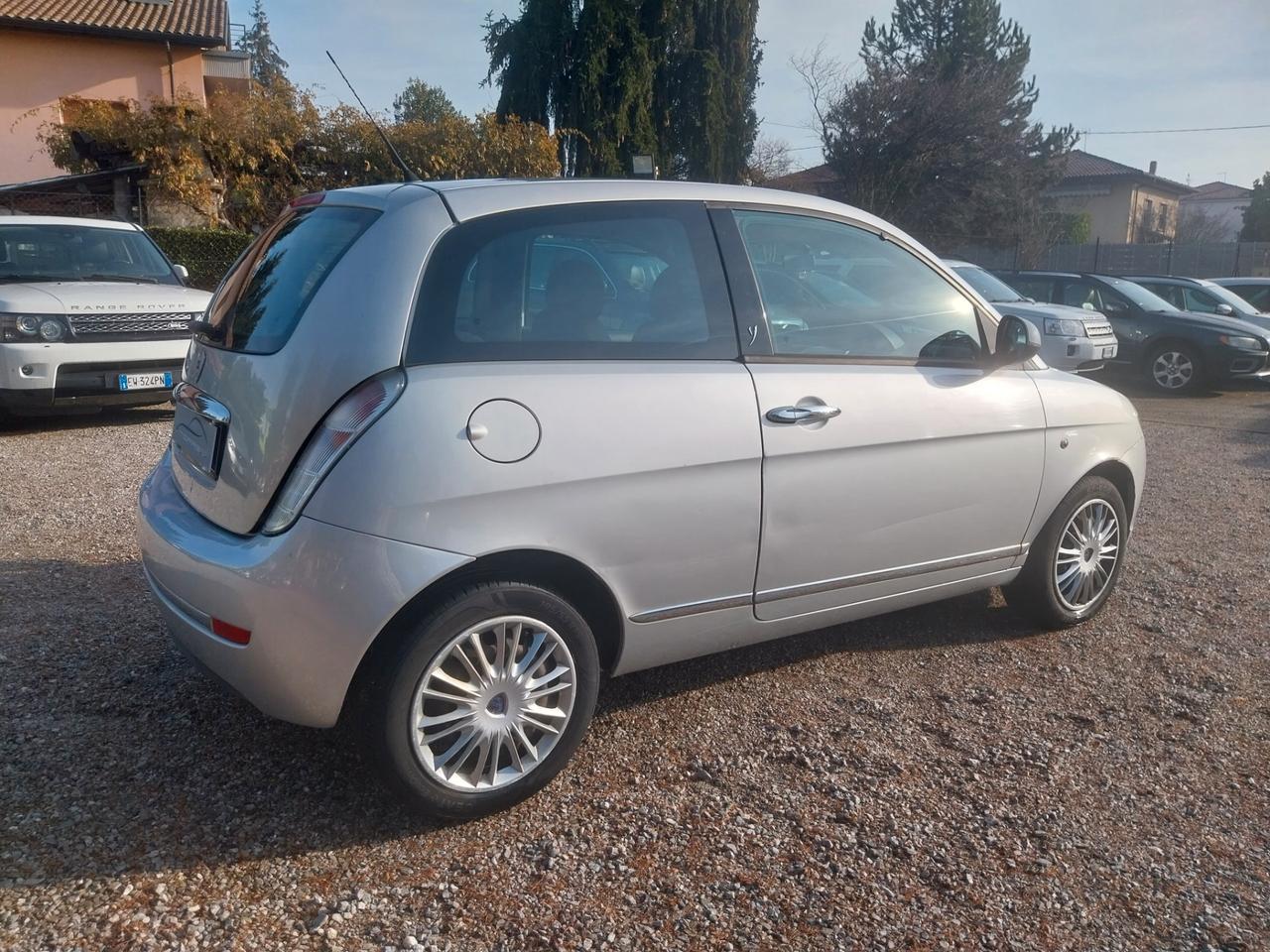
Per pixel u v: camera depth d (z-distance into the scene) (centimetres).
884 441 375
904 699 398
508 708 309
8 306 815
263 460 294
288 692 288
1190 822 320
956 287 422
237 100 1911
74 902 268
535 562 309
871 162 3052
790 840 305
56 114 2486
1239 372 1359
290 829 304
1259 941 267
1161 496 764
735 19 2828
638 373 324
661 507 324
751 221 368
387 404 284
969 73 3123
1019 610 470
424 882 282
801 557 363
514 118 2117
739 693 400
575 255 327
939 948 262
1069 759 355
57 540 562
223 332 343
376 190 336
